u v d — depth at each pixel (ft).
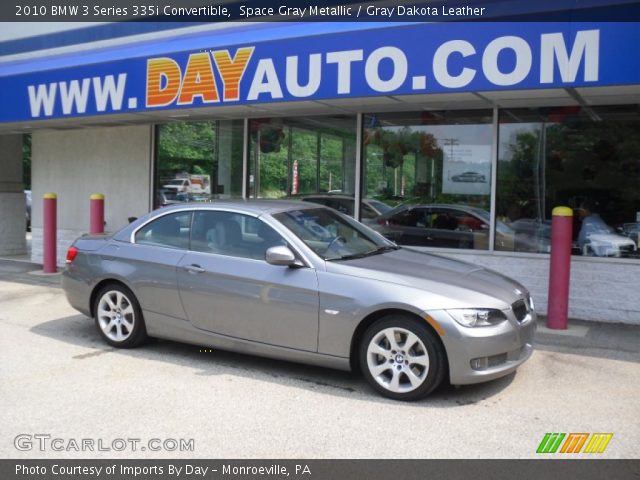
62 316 26.12
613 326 24.45
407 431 14.51
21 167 46.68
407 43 22.86
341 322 16.78
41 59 36.47
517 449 13.61
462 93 23.03
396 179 29.84
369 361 16.63
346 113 30.55
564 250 23.40
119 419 15.24
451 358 15.64
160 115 32.04
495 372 15.98
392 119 29.76
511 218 27.53
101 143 38.19
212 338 19.13
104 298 21.33
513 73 21.16
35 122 34.86
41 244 41.11
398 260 18.51
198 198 35.27
